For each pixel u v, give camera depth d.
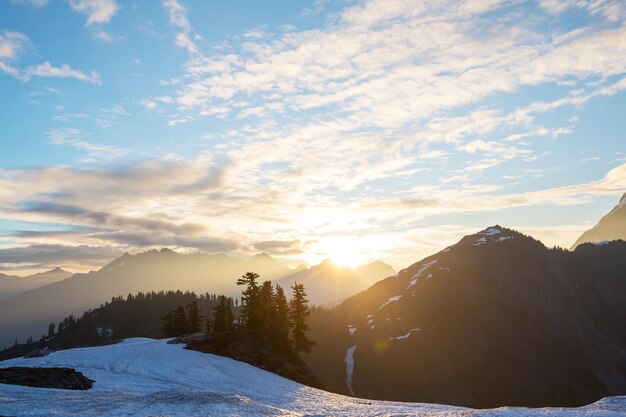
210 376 63.94
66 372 49.91
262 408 36.12
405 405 51.50
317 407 48.53
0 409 30.94
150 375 59.94
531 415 35.50
